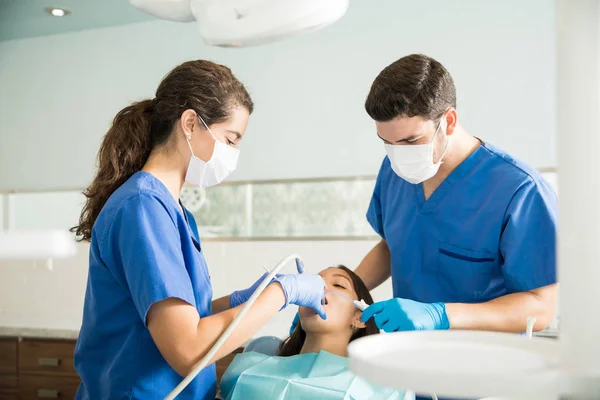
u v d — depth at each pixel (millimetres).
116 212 1117
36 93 3729
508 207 1509
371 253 1960
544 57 2789
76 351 1221
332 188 3146
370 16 3105
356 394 1392
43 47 3727
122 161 1230
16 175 3734
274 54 3281
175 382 1171
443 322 1332
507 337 541
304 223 3188
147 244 1072
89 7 3314
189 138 1211
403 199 1725
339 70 3158
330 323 1698
